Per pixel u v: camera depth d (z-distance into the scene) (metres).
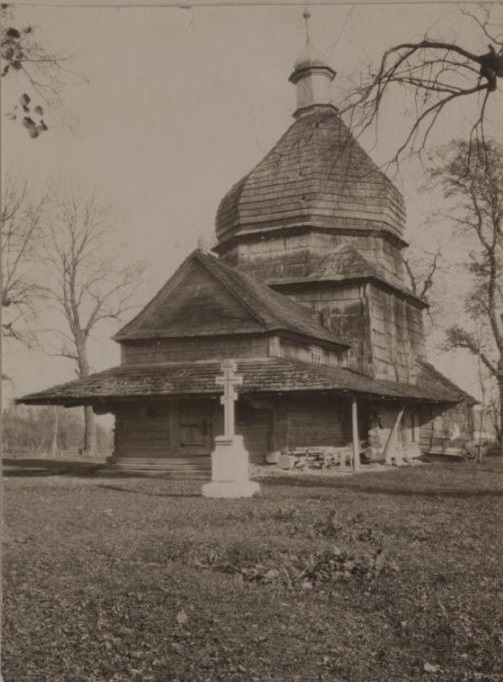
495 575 7.53
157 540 9.62
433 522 10.95
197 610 6.45
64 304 31.64
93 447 43.94
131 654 5.45
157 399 23.39
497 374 24.70
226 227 33.44
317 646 5.60
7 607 6.50
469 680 5.00
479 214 20.80
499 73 9.30
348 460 25.84
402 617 6.23
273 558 8.20
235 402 23.58
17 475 23.28
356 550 8.66
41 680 4.99
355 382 24.58
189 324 25.44
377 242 32.44
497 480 19.53
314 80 32.62
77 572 7.79
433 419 34.84
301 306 31.19
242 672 5.12
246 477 15.60
